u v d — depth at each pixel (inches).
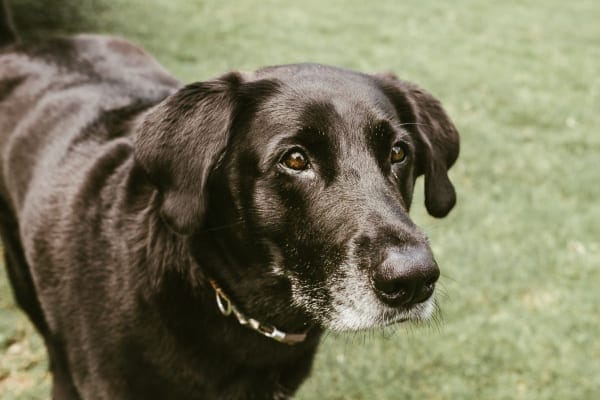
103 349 103.0
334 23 411.8
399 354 157.9
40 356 146.7
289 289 97.4
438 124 114.1
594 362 163.3
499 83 346.3
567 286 188.1
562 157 265.9
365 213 88.0
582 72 389.7
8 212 134.0
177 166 94.3
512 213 217.6
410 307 88.5
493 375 157.6
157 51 311.3
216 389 103.2
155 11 369.7
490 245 198.7
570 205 228.4
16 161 126.5
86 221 108.6
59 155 119.2
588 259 198.7
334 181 91.7
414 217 205.8
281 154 92.4
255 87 97.5
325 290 91.0
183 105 96.3
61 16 330.3
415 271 81.1
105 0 366.9
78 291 106.0
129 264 101.3
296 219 92.7
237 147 96.3
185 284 98.3
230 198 96.8
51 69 136.4
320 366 151.9
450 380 154.2
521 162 255.1
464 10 500.1
